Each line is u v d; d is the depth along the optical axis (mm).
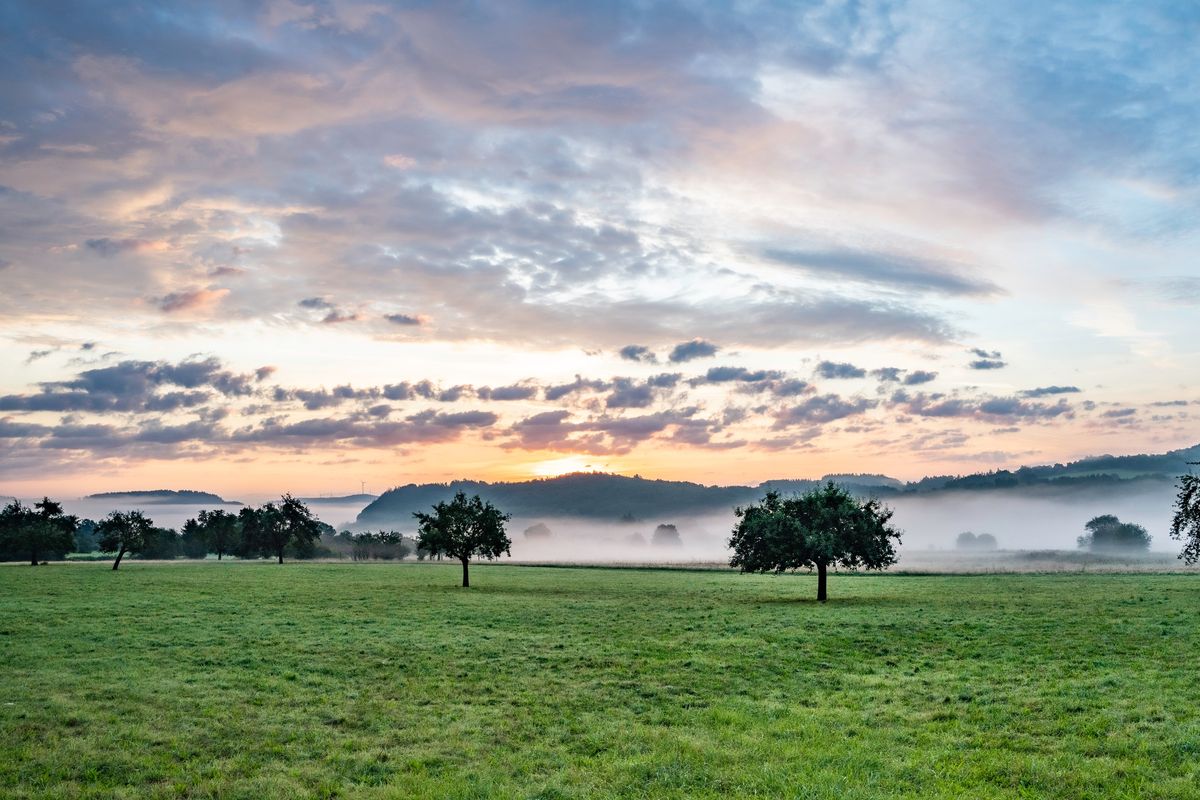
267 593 73812
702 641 39938
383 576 108500
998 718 23344
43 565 145750
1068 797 17062
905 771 18922
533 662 34531
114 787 18938
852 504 67812
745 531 68750
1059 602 57250
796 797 17344
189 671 32625
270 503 178375
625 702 26984
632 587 85875
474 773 19641
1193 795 16688
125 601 63875
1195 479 67375
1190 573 98438
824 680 29906
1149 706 23688
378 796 18172
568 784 18766
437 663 34344
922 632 42000
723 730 22984
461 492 91688
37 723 24266
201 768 20250
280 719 24844
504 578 105438
